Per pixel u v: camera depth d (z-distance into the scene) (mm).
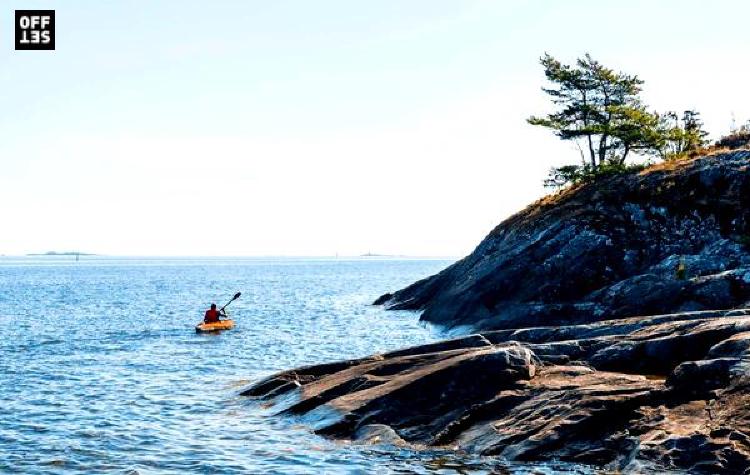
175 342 43031
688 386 15867
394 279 161375
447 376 19000
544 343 22062
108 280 160250
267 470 17047
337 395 21062
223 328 49656
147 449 19125
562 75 56531
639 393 16297
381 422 18656
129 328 52250
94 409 24062
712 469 13555
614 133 53750
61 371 32188
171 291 109875
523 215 50594
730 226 39031
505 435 16797
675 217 41031
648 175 44625
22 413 23562
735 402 14820
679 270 36281
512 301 40844
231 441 19422
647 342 18984
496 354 18859
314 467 17016
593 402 16391
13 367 33438
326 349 39281
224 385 28141
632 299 33406
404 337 43344
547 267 40969
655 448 14383
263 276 188375
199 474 17031
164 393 26688
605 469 15047
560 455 15781
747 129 48844
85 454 18781
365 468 16641
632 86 56875
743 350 16328
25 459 18391
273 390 23547
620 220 42250
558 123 56062
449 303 45438
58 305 78000
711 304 30594
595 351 20062
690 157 47594
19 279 167375
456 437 17547
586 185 49125
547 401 17219
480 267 46125
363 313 62000
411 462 16719
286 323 54500
